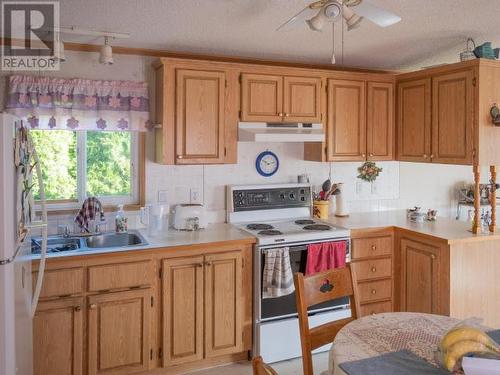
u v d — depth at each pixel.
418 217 3.69
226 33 2.93
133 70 3.34
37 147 3.17
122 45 3.21
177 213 3.37
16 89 2.95
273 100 3.47
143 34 2.93
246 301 3.14
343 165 4.12
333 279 2.11
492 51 3.10
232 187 3.64
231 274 3.06
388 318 2.01
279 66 3.70
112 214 3.34
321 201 3.89
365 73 3.77
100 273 2.71
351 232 3.40
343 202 3.96
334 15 1.90
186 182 3.57
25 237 2.08
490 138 3.14
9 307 1.74
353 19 2.03
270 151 3.84
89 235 3.13
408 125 3.75
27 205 2.14
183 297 2.94
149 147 3.43
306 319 1.95
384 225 3.55
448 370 1.43
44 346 2.60
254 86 3.41
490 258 3.20
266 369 1.09
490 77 3.11
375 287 3.50
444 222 3.70
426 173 4.47
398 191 4.36
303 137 3.46
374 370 1.51
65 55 3.14
